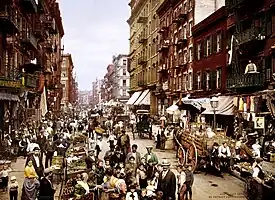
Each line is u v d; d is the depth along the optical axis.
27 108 36.81
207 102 32.28
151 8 64.81
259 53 27.19
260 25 27.23
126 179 13.40
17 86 26.45
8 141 24.61
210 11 42.62
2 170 16.02
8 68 29.09
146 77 69.06
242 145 19.67
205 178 19.84
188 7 44.69
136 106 72.25
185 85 45.44
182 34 46.91
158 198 12.05
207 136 21.42
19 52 35.34
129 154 15.95
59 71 94.94
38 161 15.15
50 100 62.12
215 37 35.97
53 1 65.62
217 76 35.47
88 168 15.26
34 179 12.41
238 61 30.09
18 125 31.28
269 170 14.76
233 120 30.14
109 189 12.29
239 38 28.62
